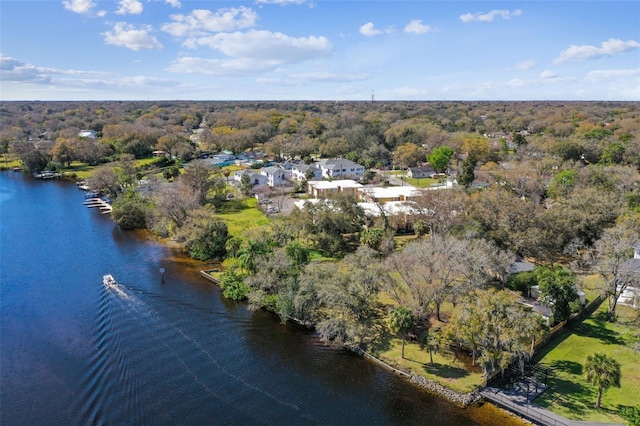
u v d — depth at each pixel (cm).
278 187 11144
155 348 4412
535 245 5966
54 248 7525
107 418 3406
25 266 6681
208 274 6312
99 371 4022
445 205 6819
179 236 7469
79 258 7044
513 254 5738
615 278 4788
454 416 3456
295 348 4456
